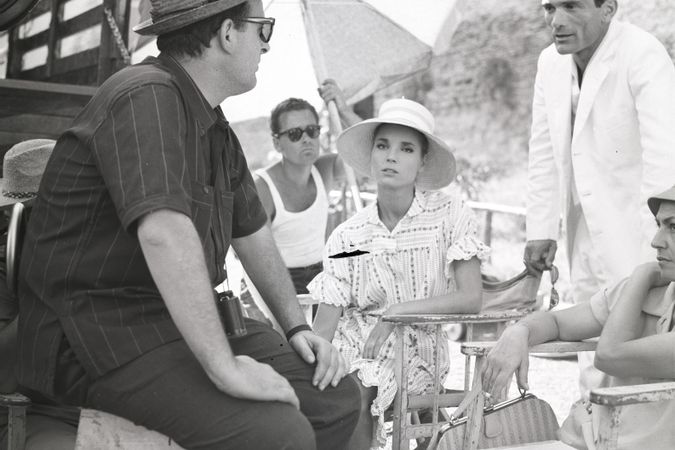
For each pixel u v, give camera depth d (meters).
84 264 1.99
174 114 1.96
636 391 1.98
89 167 1.97
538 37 7.10
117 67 5.15
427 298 3.05
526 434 2.68
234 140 2.42
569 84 3.71
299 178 4.40
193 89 2.08
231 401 1.93
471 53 7.58
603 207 3.57
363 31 5.43
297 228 4.41
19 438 2.18
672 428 2.33
